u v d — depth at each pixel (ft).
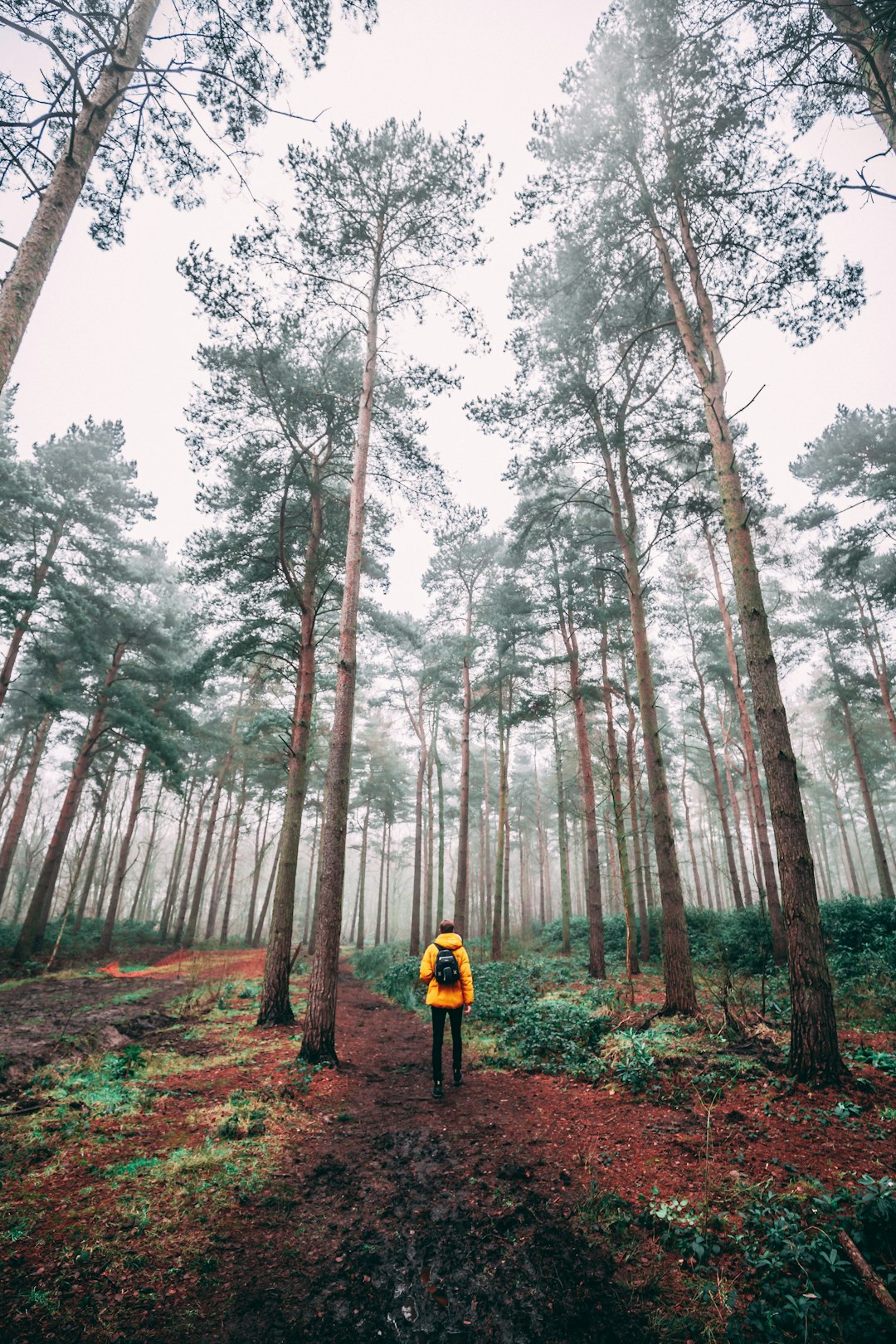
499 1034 29.01
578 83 31.17
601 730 87.71
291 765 35.78
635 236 32.89
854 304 27.27
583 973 50.72
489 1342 9.21
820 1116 15.33
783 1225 10.71
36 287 14.30
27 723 79.82
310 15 19.49
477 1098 20.16
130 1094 18.98
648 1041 23.24
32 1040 24.72
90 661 62.69
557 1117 17.93
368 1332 9.39
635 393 40.91
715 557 61.41
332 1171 14.93
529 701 62.49
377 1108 19.57
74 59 16.28
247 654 45.73
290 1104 19.12
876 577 70.28
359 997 47.70
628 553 37.91
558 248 35.81
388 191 33.37
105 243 21.65
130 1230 11.76
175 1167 14.34
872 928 42.65
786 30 18.89
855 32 16.85
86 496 70.95
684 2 25.11
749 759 54.44
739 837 94.63
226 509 44.39
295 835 34.30
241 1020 31.96
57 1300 9.65
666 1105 17.69
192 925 87.20
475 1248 11.52
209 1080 21.22
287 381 36.47
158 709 74.90
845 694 81.00
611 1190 13.12
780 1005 27.53
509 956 64.64
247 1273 10.83
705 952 54.70
